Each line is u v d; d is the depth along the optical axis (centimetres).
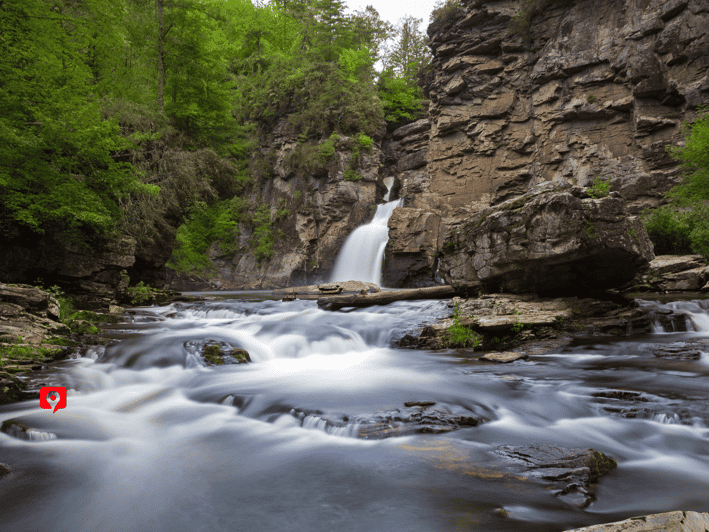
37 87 1316
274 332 1200
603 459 453
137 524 362
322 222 3684
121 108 1942
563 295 1213
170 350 973
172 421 623
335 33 4462
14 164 1320
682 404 589
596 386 700
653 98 2728
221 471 460
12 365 812
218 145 3678
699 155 2122
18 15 1309
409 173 4047
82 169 1541
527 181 3303
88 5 1596
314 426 575
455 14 3588
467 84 3528
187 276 3747
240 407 672
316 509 375
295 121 3947
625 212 1048
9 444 544
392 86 4678
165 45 2919
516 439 524
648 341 979
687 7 2530
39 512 385
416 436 531
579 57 2984
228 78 4178
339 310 1479
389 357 1019
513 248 1129
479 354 1023
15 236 1395
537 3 3178
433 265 3042
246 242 4019
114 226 1692
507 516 352
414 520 350
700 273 1723
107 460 495
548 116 3172
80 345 1006
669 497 395
